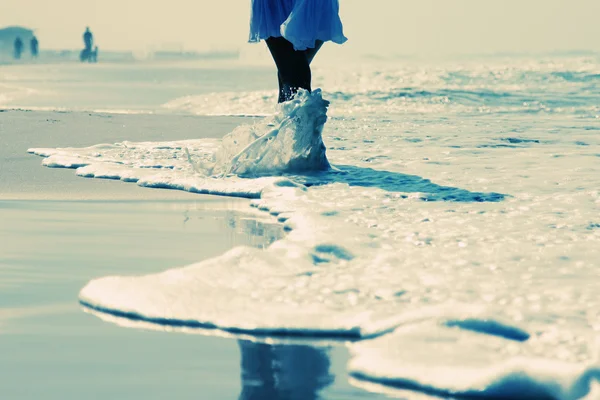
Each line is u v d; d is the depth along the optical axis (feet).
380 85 110.32
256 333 13.29
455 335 12.53
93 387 10.89
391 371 11.38
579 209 25.08
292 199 26.89
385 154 39.96
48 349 12.29
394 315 13.73
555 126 56.49
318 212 24.11
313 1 33.63
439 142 45.57
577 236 20.97
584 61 171.42
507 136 48.88
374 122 59.82
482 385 10.80
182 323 13.67
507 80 114.83
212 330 13.39
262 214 25.11
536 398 10.63
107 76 156.66
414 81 116.47
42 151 39.04
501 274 16.89
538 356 11.77
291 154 33.12
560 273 17.02
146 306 14.28
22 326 13.35
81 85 123.24
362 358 11.84
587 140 46.85
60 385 10.92
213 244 20.39
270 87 117.29
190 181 30.66
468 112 73.61
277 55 35.01
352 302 14.75
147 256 18.86
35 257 18.52
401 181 31.24
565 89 100.22
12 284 16.03
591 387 10.31
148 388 10.89
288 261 17.51
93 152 38.73
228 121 57.93
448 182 30.91
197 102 85.71
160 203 26.89
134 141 44.60
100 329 13.28
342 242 19.79
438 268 17.35
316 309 14.25
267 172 32.96
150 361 11.89
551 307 14.43
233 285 15.62
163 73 170.60
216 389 10.94
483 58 257.34
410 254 18.71
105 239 20.76
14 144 41.93
